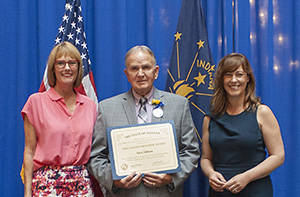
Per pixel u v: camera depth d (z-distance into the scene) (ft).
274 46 8.86
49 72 6.18
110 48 8.62
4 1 8.41
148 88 6.21
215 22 8.82
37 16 8.57
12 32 8.44
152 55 6.25
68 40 7.75
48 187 5.70
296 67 8.64
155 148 5.79
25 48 8.34
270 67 8.72
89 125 6.21
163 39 8.87
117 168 5.64
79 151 5.97
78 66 6.39
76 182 5.84
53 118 5.95
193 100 7.66
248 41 8.74
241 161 5.98
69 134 5.95
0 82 8.31
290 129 8.63
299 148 8.47
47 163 5.80
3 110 8.30
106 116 6.20
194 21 7.84
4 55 8.36
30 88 8.49
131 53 6.15
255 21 8.86
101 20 8.57
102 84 8.55
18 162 8.32
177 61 7.79
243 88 6.17
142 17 8.85
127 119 6.15
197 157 6.16
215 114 6.48
